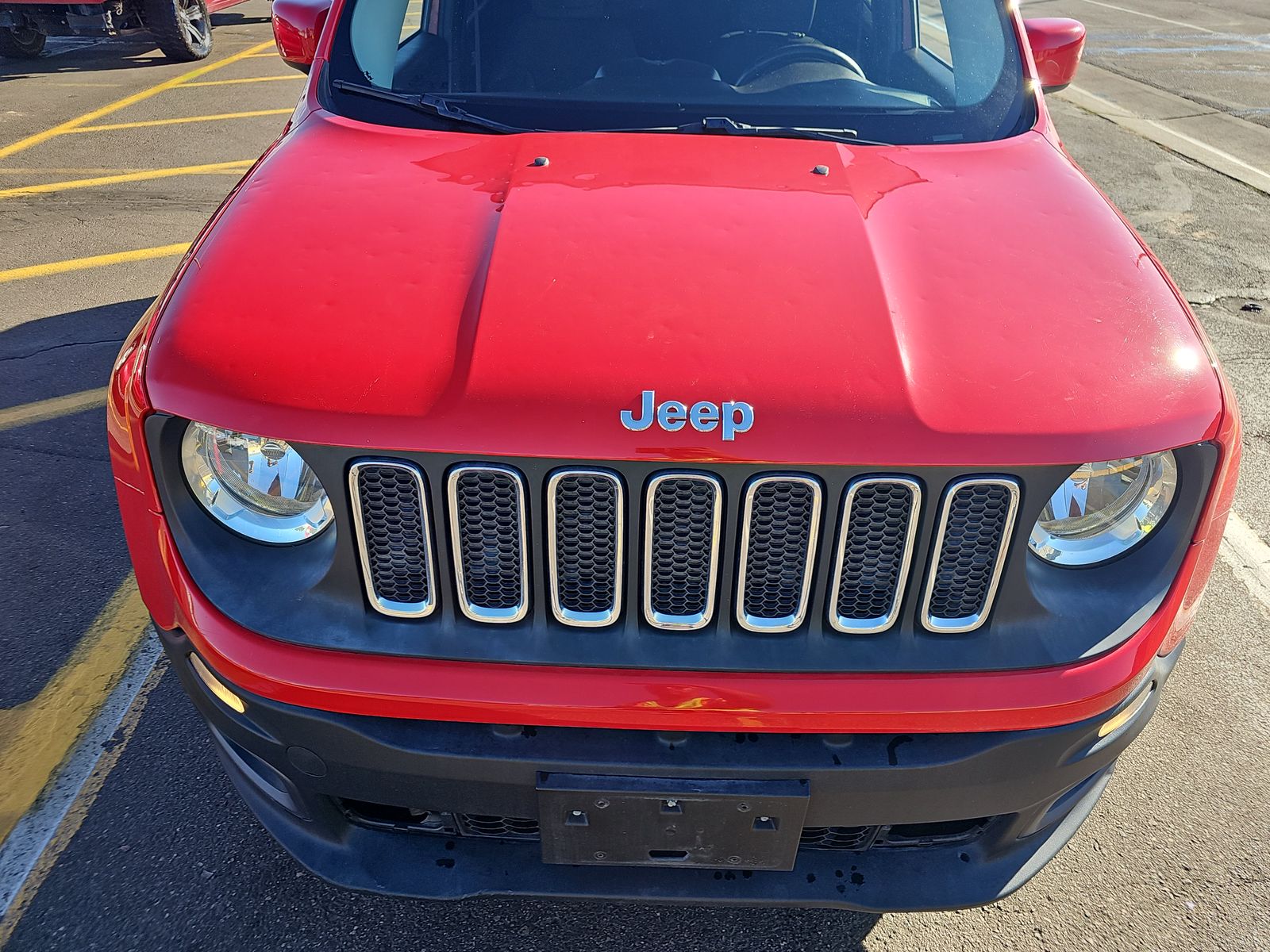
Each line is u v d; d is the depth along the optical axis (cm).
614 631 157
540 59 254
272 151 231
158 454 159
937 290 170
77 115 836
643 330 156
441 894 178
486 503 150
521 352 153
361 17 264
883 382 150
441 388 150
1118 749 174
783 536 151
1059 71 291
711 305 162
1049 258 181
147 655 281
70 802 237
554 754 158
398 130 234
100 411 395
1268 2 1705
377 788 167
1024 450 146
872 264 173
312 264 174
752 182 202
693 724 156
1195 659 293
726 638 157
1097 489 156
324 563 161
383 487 151
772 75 253
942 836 184
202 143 755
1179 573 164
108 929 209
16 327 460
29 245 555
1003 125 244
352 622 159
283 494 158
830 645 157
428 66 256
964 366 155
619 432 144
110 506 342
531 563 153
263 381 153
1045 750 162
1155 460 158
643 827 164
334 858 183
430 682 155
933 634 158
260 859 225
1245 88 1049
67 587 305
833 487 147
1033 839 188
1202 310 518
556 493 148
